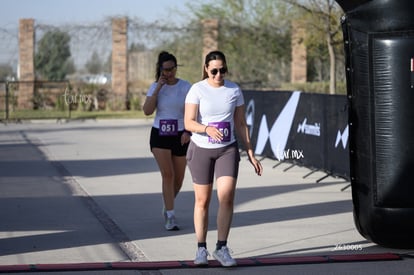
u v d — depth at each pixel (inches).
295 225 553.9
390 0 444.1
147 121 1630.2
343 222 564.4
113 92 1946.4
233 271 423.8
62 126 1509.6
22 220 571.2
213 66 426.9
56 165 900.6
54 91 1924.2
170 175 530.9
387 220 453.7
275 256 458.9
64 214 595.8
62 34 1957.4
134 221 567.5
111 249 477.7
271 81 1958.7
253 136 993.5
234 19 1932.8
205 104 426.9
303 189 724.7
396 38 444.8
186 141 521.7
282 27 1940.2
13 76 1969.7
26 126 1512.1
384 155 450.3
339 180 780.0
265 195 689.6
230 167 428.5
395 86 445.1
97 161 939.3
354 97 466.0
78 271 421.7
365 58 454.6
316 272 422.3
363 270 426.9
